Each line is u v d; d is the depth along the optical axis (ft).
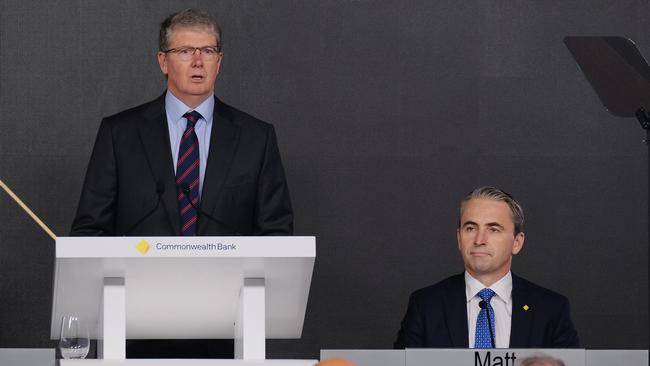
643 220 42.50
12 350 20.47
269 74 42.16
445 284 29.53
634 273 42.34
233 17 42.16
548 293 28.96
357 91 42.39
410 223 42.24
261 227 29.63
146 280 22.12
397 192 42.27
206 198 29.09
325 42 42.37
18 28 41.60
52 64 41.63
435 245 42.24
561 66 42.63
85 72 41.75
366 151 42.34
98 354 23.26
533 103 42.60
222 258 21.24
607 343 42.09
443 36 42.57
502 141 42.50
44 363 20.52
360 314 41.98
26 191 41.27
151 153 29.73
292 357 41.60
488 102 42.55
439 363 21.06
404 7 42.57
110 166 29.73
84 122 41.63
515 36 42.68
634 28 42.60
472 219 29.04
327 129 42.27
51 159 41.39
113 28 41.91
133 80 41.88
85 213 29.40
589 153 42.63
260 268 21.89
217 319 23.86
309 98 42.27
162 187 27.37
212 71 30.40
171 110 30.68
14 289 40.96
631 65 26.30
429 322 28.91
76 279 22.06
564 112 42.63
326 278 42.01
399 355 21.11
